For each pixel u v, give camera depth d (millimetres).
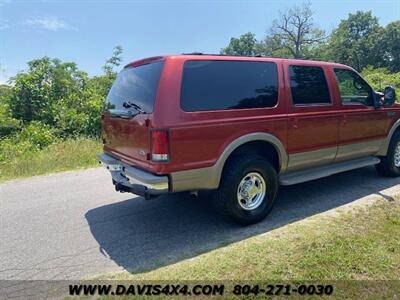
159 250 3506
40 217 4531
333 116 4637
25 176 6699
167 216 4426
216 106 3619
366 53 59062
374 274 2803
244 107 3807
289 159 4285
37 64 11766
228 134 3680
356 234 3496
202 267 3035
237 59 3861
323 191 5102
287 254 3158
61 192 5629
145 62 3811
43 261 3365
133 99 3793
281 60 4234
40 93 11078
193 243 3627
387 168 5641
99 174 6793
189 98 3473
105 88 13031
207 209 4621
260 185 4055
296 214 4258
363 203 4492
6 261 3381
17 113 10828
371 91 5262
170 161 3365
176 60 3469
